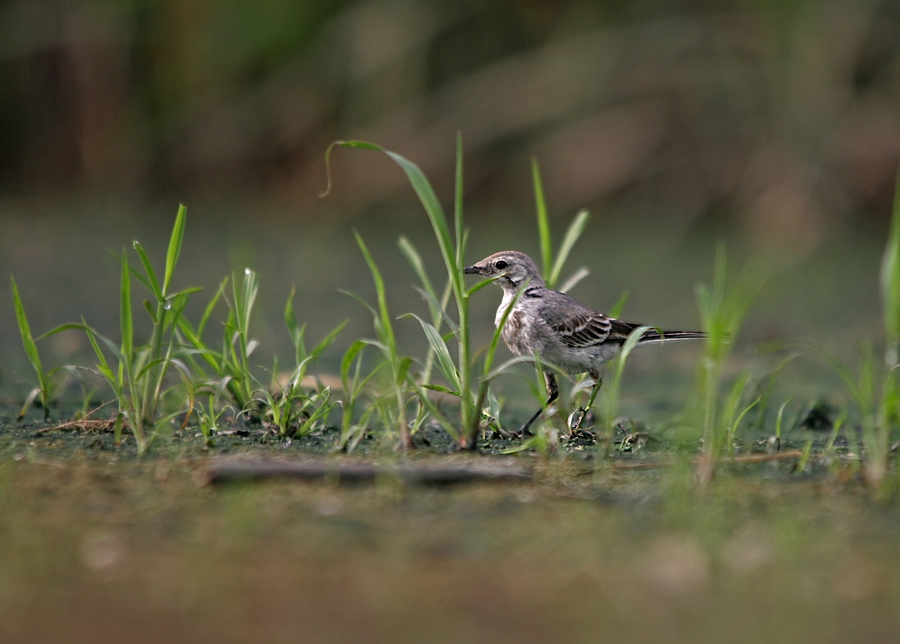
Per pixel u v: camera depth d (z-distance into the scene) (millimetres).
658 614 5301
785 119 22312
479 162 24344
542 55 23844
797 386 12477
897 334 7895
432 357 9289
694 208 23281
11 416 9461
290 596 5449
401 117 24266
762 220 22625
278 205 25219
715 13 22719
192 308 16703
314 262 21172
